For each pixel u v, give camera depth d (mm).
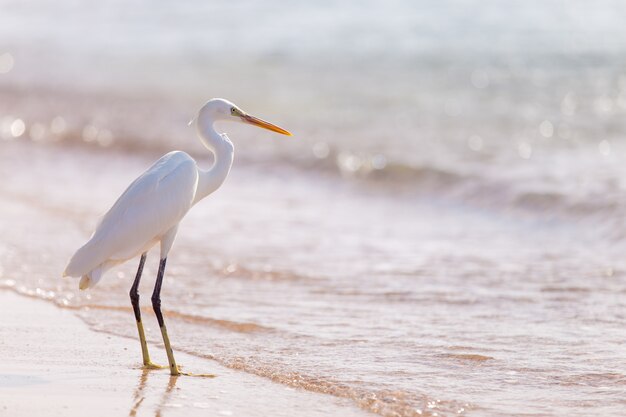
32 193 17000
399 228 14422
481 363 7992
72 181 18641
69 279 11039
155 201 8117
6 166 20656
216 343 8688
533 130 21250
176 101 27734
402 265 11938
